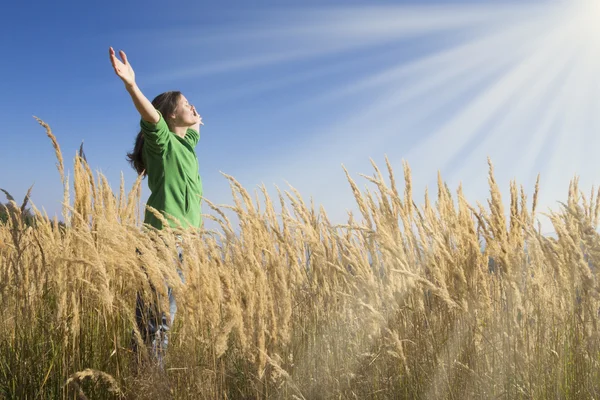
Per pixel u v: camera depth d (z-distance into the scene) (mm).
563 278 3049
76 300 3262
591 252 2809
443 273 3080
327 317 3428
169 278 2883
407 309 3248
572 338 2939
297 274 3547
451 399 2939
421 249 3283
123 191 4070
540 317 3018
